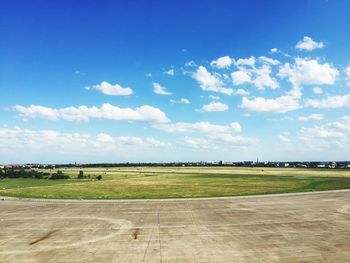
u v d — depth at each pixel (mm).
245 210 28141
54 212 28219
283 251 14820
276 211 27344
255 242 16625
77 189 56000
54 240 17500
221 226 21062
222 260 13570
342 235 18000
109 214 26750
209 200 36781
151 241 17141
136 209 29641
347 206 30016
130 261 13578
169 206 31625
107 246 16141
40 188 58875
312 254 14266
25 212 28375
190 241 17031
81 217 25312
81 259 13906
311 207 29531
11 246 16219
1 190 54625
